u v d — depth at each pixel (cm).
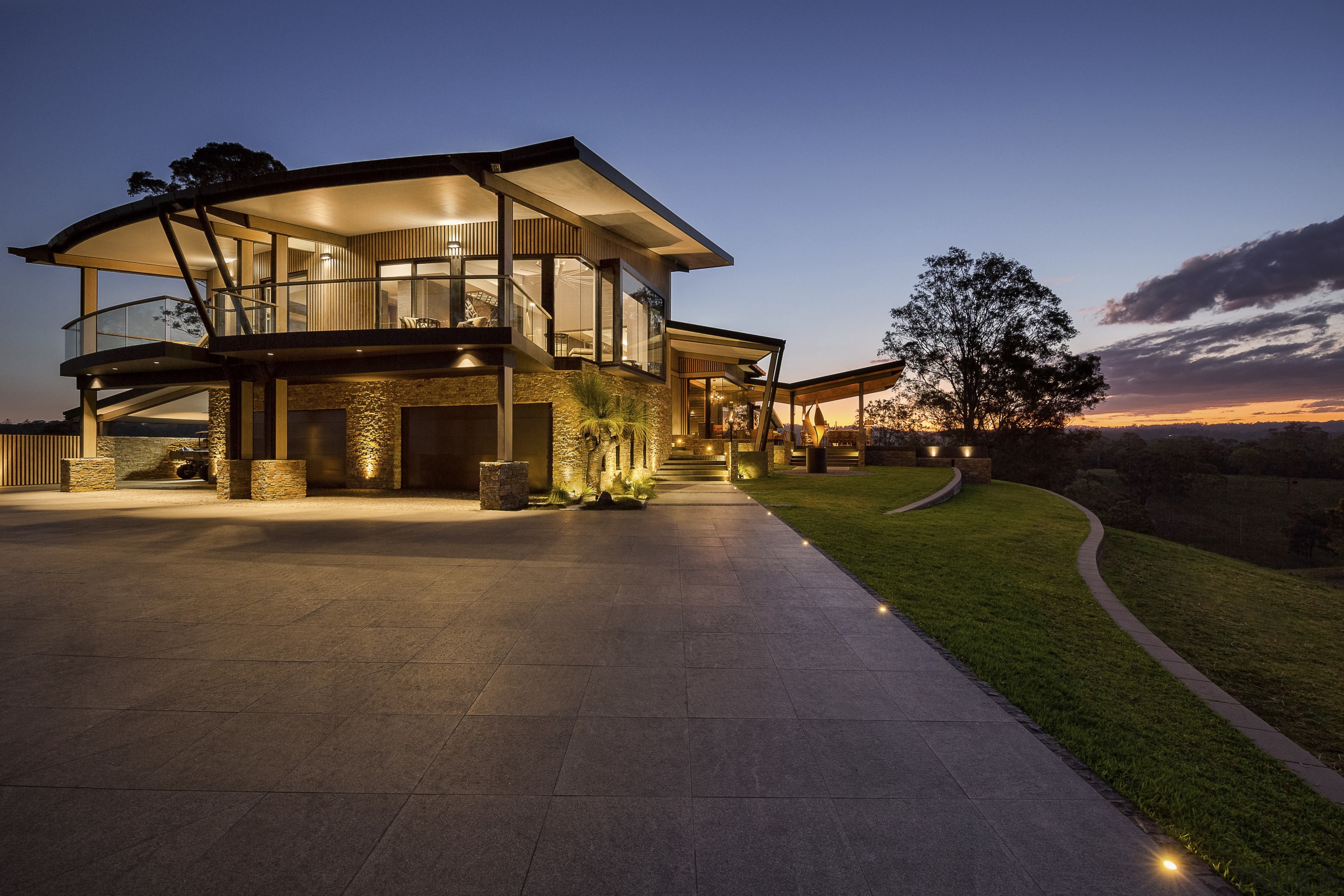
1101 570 1097
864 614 550
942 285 4028
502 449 1312
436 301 1376
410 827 239
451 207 1505
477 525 1077
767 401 2372
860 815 251
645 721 335
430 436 1731
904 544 972
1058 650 516
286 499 1515
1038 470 3925
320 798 259
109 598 583
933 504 1625
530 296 1659
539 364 1509
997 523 1358
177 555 788
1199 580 1121
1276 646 763
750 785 272
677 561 768
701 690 380
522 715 341
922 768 290
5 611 541
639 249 2030
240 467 1516
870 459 2997
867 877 213
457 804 255
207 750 300
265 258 1931
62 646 452
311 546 854
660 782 274
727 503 1440
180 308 1507
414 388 1709
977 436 4050
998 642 513
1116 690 439
